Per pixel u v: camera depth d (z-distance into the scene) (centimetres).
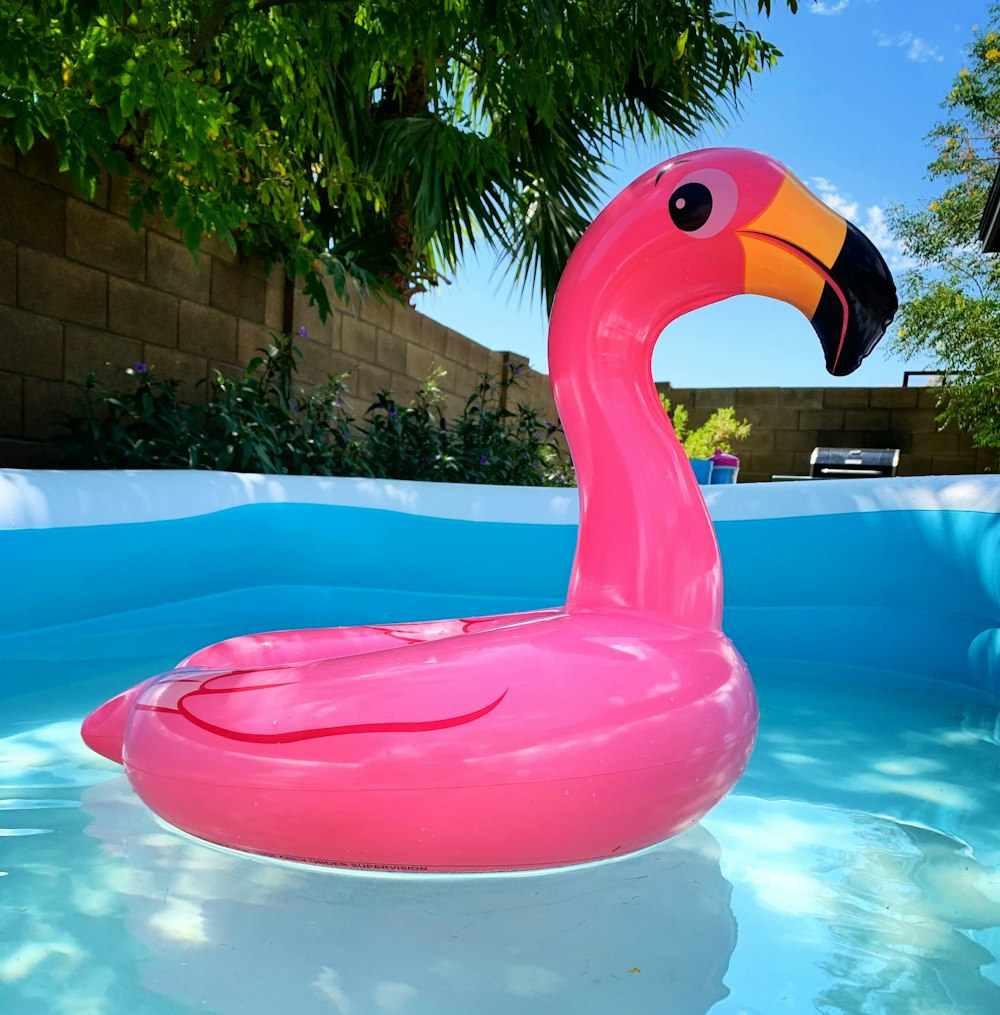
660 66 358
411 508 338
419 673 110
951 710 203
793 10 360
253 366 473
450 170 482
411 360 683
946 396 878
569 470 688
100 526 255
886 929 99
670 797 110
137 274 448
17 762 148
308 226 471
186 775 110
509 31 297
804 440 947
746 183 121
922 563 272
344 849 105
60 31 273
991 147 875
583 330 137
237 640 149
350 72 428
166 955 90
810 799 143
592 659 114
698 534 133
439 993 84
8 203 383
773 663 251
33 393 399
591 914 101
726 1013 81
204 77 343
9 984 84
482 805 102
